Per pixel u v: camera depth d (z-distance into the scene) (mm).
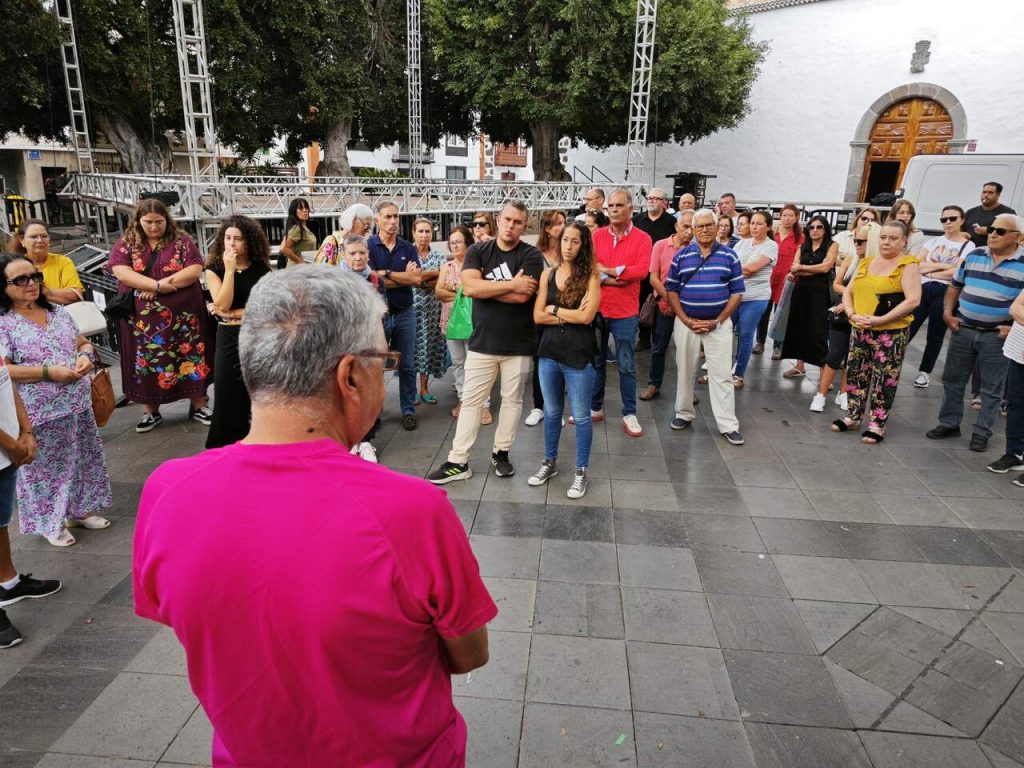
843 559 3234
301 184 14828
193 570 902
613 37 16031
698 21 16094
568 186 17906
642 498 3854
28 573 3084
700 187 19219
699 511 3701
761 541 3393
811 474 4215
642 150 15594
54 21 13758
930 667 2506
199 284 4812
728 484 4055
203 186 12219
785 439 4816
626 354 4820
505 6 16141
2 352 2592
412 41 18891
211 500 928
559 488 3977
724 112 17938
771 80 18906
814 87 18172
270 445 976
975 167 8578
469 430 3998
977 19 15289
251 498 918
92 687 2387
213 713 969
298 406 980
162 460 4367
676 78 16328
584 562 3184
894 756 2107
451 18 17250
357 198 15656
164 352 4684
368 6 18766
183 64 12297
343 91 17938
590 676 2443
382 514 916
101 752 2105
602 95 16766
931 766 2074
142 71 14977
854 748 2137
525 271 3752
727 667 2492
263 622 885
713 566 3162
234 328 3850
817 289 5730
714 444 4715
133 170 17328
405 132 21812
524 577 3055
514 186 17562
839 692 2375
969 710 2301
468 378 3969
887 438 4871
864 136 17484
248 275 3939
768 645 2617
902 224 4527
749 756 2104
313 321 965
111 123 16969
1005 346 4133
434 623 1009
